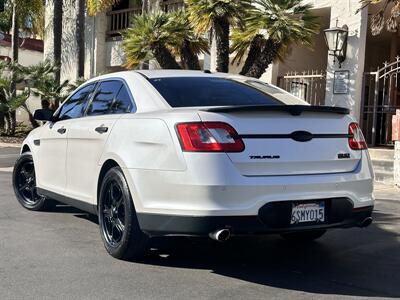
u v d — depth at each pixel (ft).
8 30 108.78
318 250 19.25
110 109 19.10
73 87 65.46
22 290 14.38
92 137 18.83
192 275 15.98
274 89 20.01
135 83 18.49
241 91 18.70
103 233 17.95
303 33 38.11
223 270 16.60
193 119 14.96
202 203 14.42
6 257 17.39
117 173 16.93
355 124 16.98
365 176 16.57
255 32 38.09
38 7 75.10
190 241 19.99
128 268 16.48
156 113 16.35
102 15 71.41
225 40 37.88
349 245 20.01
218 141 14.62
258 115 15.24
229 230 14.42
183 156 14.78
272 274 16.29
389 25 39.11
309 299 14.11
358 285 15.38
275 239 20.75
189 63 41.14
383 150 39.24
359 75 43.45
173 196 14.96
